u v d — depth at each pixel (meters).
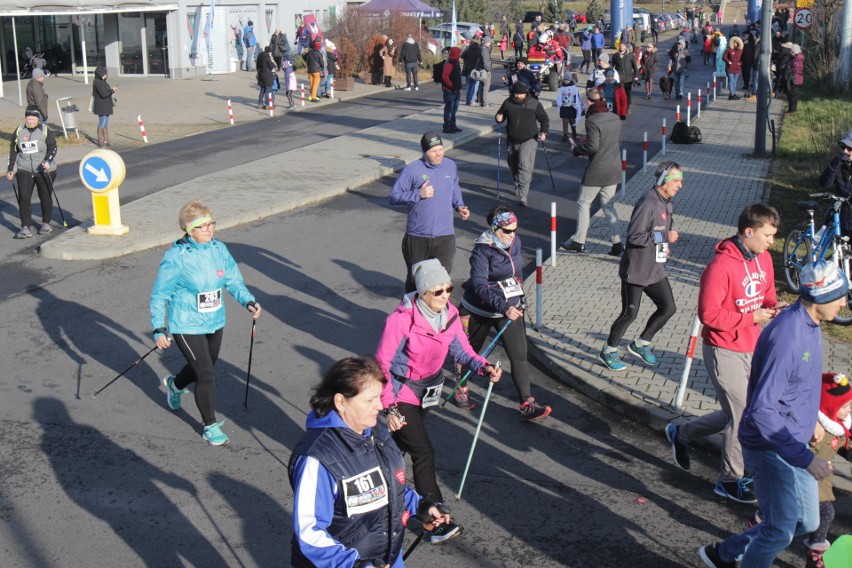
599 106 16.06
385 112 28.72
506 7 71.31
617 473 7.12
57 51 37.47
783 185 17.22
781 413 5.03
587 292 11.24
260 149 22.20
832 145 20.36
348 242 14.07
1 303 11.12
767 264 6.25
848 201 10.80
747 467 5.20
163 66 36.81
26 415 8.08
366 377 3.96
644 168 18.50
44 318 10.60
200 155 21.42
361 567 3.92
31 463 7.21
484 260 7.79
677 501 6.68
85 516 6.45
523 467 7.21
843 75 33.34
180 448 7.51
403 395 6.04
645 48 32.72
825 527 5.56
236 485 6.91
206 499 6.70
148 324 10.43
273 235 14.41
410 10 38.09
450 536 6.00
